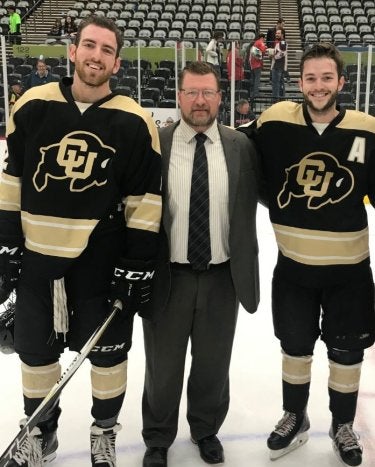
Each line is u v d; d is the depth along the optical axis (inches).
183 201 78.4
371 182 79.3
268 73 340.8
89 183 71.8
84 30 70.1
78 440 92.1
